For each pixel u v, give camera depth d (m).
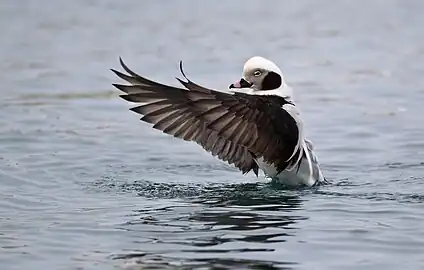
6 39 27.88
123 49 26.19
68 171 13.57
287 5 34.69
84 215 10.98
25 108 18.78
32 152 14.80
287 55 25.08
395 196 11.83
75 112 18.45
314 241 9.73
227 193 12.12
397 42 26.88
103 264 9.05
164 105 11.08
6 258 9.31
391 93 20.19
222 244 9.64
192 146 15.45
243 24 30.47
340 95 20.09
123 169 13.80
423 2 34.75
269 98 11.95
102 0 35.75
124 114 18.30
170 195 12.04
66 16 32.09
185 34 28.59
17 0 35.66
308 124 17.25
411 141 15.66
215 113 11.01
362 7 33.97
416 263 9.02
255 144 11.34
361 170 13.66
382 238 9.84
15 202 11.70
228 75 22.23
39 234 10.16
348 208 11.15
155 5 34.66
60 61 24.52
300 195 11.91
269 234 10.02
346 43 26.83
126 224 10.52
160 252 9.39
